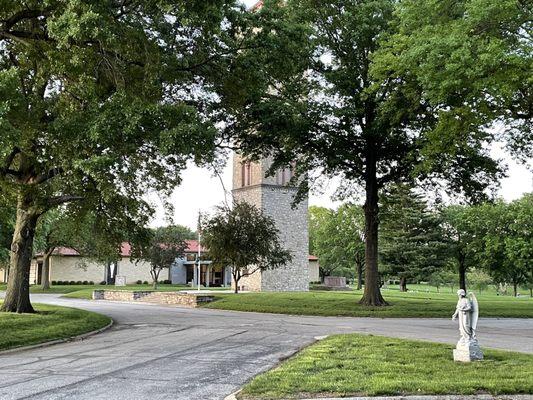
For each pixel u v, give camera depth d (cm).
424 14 1767
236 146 2809
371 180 2850
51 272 6744
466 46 1540
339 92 2644
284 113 2434
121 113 1516
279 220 5200
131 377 925
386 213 3419
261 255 3675
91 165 1470
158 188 2352
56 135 1602
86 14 1305
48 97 1842
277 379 848
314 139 2719
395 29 2291
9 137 1388
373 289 2800
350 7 2597
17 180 2120
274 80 2680
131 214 2388
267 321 2142
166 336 1593
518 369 920
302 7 2641
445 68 1608
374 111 2619
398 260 5419
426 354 1093
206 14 1611
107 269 7012
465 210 5191
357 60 2611
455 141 1941
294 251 5259
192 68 1961
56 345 1494
